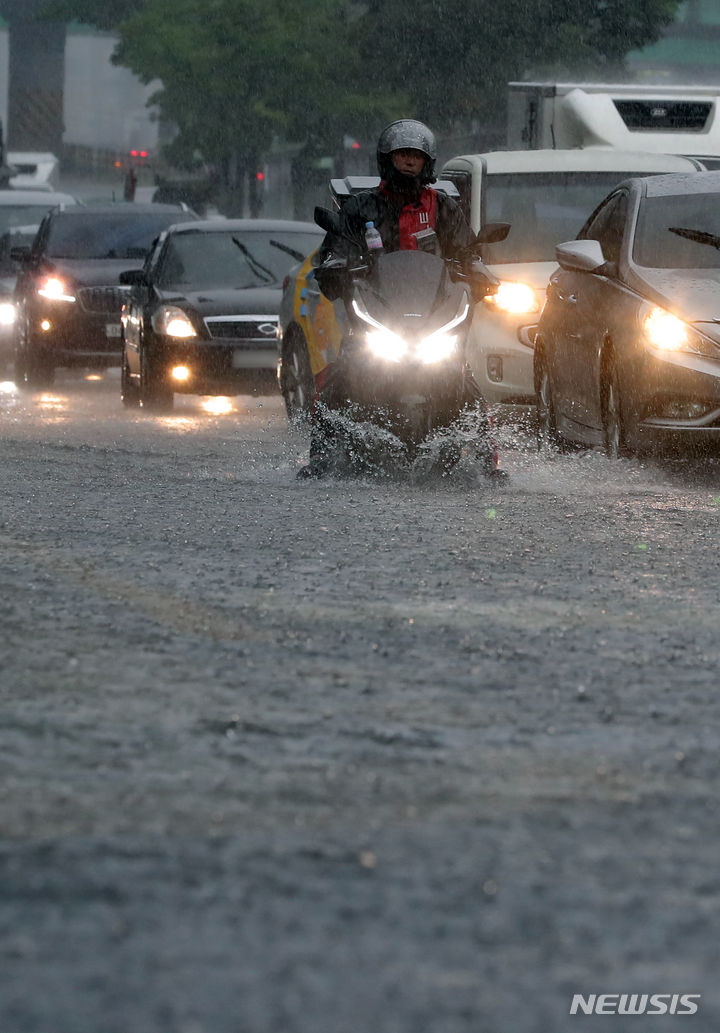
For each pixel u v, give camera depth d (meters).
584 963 7.01
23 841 8.54
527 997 6.63
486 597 15.45
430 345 23.86
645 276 27.38
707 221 28.81
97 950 7.09
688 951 7.18
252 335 43.84
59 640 13.45
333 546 18.31
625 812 9.19
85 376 63.31
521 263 36.16
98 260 56.62
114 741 10.51
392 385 23.92
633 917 7.58
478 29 111.38
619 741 10.66
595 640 13.66
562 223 37.53
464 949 7.15
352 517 20.64
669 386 25.64
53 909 7.57
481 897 7.80
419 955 7.07
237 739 10.59
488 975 6.85
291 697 11.69
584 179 38.62
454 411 24.34
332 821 8.94
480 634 13.80
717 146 46.25
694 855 8.49
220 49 128.62
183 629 13.89
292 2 126.50
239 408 45.56
